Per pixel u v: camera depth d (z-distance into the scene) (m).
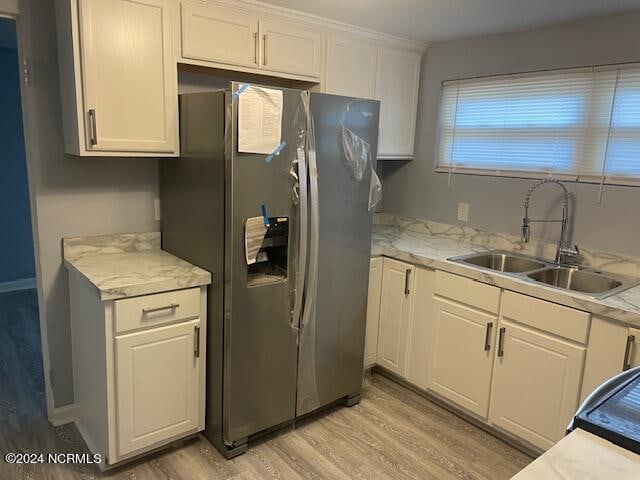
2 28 3.41
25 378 2.98
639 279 2.48
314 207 2.36
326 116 2.36
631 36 2.49
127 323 2.04
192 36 2.36
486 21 2.75
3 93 4.33
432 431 2.63
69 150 2.27
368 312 3.02
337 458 2.37
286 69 2.73
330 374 2.68
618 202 2.59
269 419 2.45
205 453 2.37
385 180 3.80
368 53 3.11
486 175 3.16
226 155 2.08
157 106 2.27
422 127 3.52
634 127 2.52
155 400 2.20
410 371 2.97
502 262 2.98
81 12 2.00
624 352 2.02
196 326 2.27
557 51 2.78
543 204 2.89
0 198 4.44
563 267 2.71
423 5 2.50
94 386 2.23
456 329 2.67
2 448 2.34
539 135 2.90
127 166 2.56
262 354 2.34
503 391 2.48
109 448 2.11
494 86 3.09
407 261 2.90
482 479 2.26
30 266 4.68
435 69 3.40
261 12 2.57
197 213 2.32
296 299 2.39
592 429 1.00
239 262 2.17
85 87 2.06
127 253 2.59
